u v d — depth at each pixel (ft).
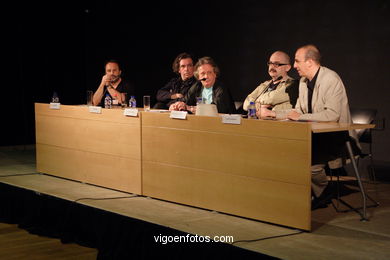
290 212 11.25
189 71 17.71
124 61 25.31
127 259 12.10
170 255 11.16
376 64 17.31
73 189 15.31
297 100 14.71
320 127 11.44
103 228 12.82
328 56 18.48
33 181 16.56
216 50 21.89
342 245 10.19
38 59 25.13
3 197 16.35
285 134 11.20
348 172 18.19
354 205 13.56
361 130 15.08
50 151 17.46
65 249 13.30
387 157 17.22
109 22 25.75
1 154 22.40
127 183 14.74
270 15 19.97
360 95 17.80
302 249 9.91
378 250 9.90
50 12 25.13
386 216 12.47
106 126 15.23
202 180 12.84
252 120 11.73
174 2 23.15
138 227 11.90
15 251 13.15
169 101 18.70
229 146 12.21
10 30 24.25
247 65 20.86
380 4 17.07
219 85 15.83
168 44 23.54
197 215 12.36
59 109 16.89
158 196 13.93
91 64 26.07
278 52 16.15
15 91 24.77
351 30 17.84
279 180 11.37
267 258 9.51
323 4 18.45
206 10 22.07
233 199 12.23
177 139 13.30
